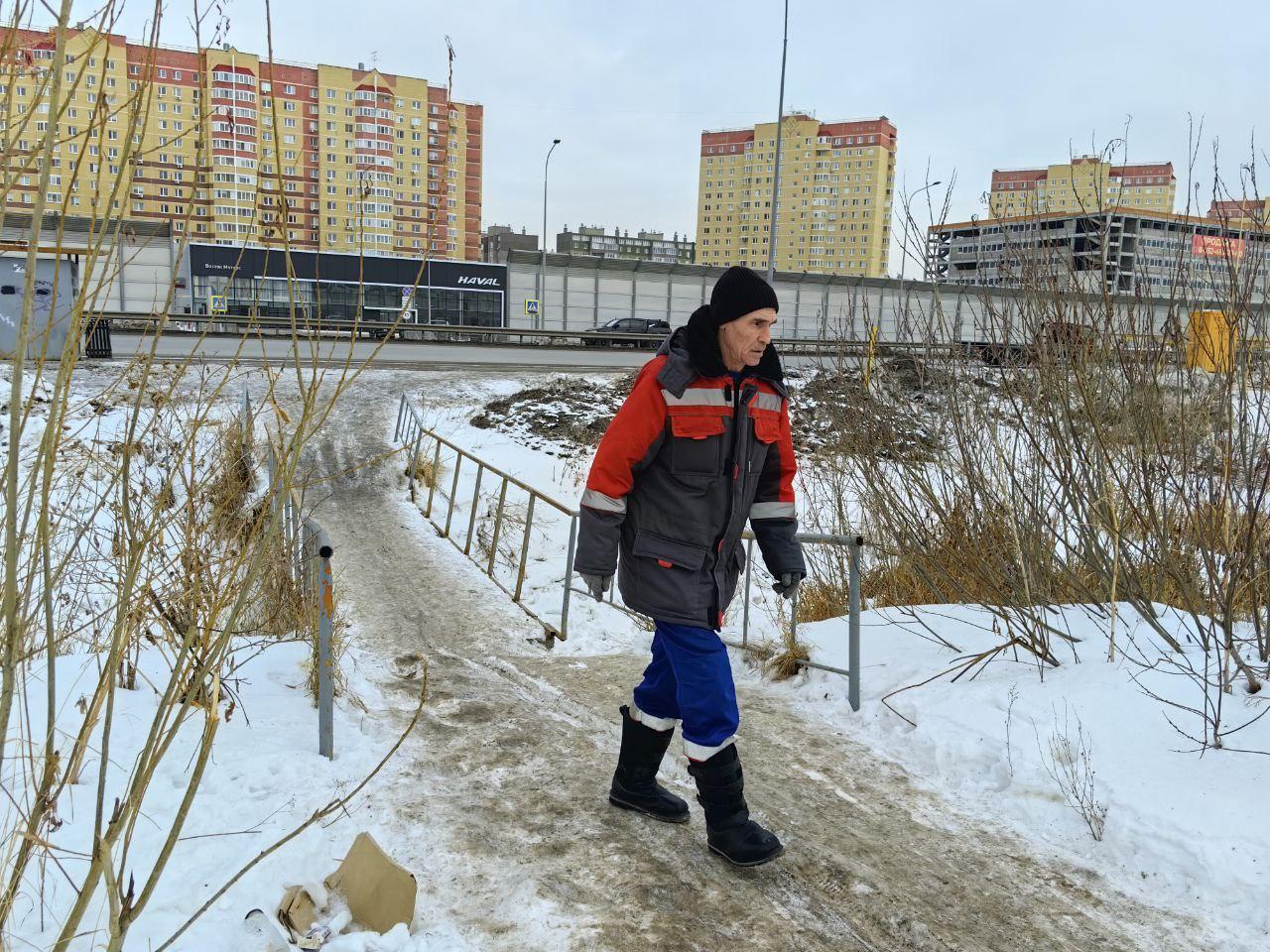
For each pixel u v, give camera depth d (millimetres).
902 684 4484
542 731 4219
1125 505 4488
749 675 5297
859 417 5895
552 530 10820
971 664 4410
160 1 1708
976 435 5348
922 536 5703
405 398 14836
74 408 2492
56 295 1620
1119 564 4547
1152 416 4398
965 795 3564
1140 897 2832
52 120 1446
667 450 2814
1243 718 3469
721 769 2928
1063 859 3080
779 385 2998
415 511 10906
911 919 2703
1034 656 4383
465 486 12336
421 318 36906
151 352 1918
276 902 2566
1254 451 4051
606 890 2809
